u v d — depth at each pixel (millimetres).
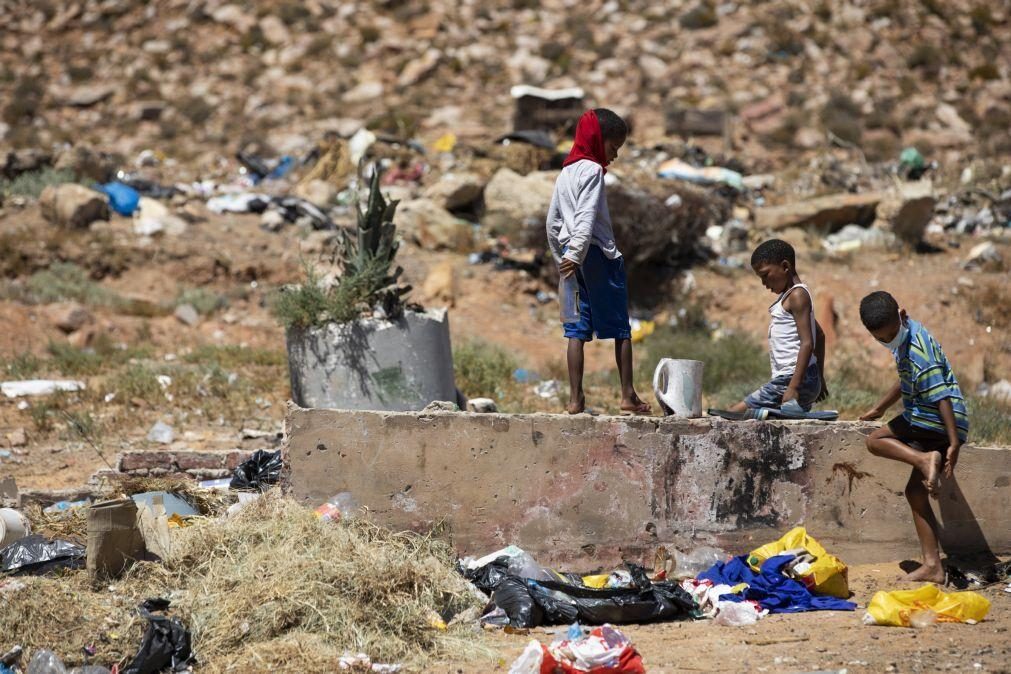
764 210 57375
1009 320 47656
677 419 18156
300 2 100625
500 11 98625
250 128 80438
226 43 95812
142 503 16578
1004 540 19234
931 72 87812
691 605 16141
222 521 16547
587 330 18438
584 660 12969
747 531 18375
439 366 22484
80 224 49219
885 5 95562
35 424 29312
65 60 94125
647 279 50750
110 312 42500
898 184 57625
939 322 47219
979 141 77250
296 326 22234
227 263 48062
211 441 27906
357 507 17141
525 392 35594
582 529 17781
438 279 47812
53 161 56438
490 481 17516
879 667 13039
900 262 53219
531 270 50938
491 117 79812
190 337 41281
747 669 13125
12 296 41875
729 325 48031
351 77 88625
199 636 14133
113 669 13477
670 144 67938
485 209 55531
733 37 91438
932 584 17016
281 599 14273
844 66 87750
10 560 16750
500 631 15117
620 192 48406
